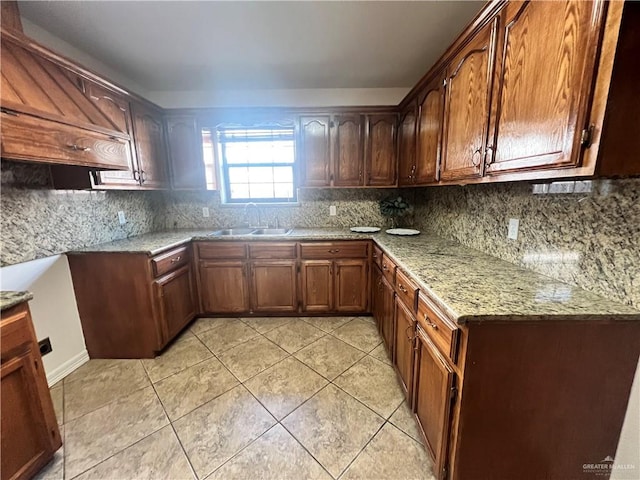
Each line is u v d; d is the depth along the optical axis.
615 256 1.01
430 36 1.98
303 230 3.00
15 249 1.67
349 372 1.96
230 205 3.20
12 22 1.50
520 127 1.06
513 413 1.02
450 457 1.09
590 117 0.78
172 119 2.78
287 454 1.35
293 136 3.07
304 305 2.79
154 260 2.12
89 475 1.26
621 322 0.95
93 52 2.15
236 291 2.77
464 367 0.98
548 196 1.31
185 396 1.75
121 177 2.19
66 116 1.42
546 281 1.27
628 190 0.95
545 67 0.92
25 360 1.21
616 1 0.70
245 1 1.60
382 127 2.77
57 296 1.94
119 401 1.71
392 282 1.89
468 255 1.79
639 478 1.01
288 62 2.35
